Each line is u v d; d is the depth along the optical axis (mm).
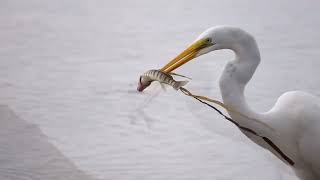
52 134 12750
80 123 13305
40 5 25141
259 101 14359
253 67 8227
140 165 11453
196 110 13562
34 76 16469
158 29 20922
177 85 7844
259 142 8742
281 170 11188
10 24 22328
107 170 11289
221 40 8117
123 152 11961
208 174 11125
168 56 18094
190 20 21938
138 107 14000
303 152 8617
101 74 16516
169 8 23891
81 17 23109
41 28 21641
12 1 25828
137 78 16188
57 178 10969
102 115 13703
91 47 19156
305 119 8484
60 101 14578
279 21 21281
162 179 10977
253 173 11109
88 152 11930
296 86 15219
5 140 12422
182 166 11406
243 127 8477
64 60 17875
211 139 12359
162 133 12719
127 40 19812
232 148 12000
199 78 15312
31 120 13430
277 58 17266
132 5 24688
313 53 17656
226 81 8242
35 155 11766
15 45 19656
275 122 8531
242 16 22203
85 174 11117
